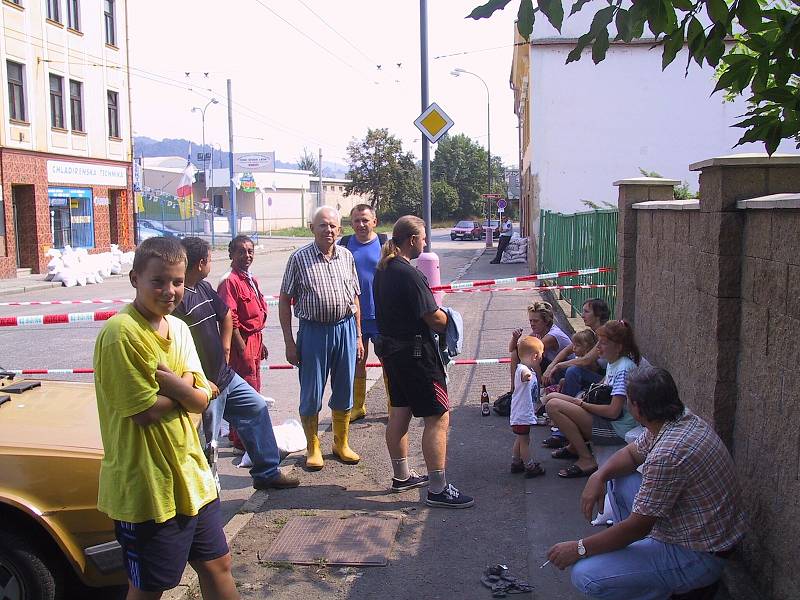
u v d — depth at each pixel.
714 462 3.38
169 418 3.12
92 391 4.55
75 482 3.58
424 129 11.45
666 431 3.47
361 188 69.81
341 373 6.19
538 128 20.59
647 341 6.77
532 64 20.38
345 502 5.50
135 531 3.11
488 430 7.09
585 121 20.47
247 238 6.64
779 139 3.46
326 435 7.16
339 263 6.12
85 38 30.94
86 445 3.69
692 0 3.46
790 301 3.44
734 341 4.16
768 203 3.57
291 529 5.02
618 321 5.48
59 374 9.86
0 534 3.51
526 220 31.86
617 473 3.98
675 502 3.39
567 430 5.69
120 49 33.81
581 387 6.37
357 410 7.59
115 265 29.20
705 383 4.44
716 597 3.85
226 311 5.41
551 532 4.88
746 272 4.03
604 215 10.59
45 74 28.14
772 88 3.27
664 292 6.02
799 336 3.34
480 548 4.72
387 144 69.31
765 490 3.70
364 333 7.47
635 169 20.52
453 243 57.47
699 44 3.23
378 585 4.30
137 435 3.07
